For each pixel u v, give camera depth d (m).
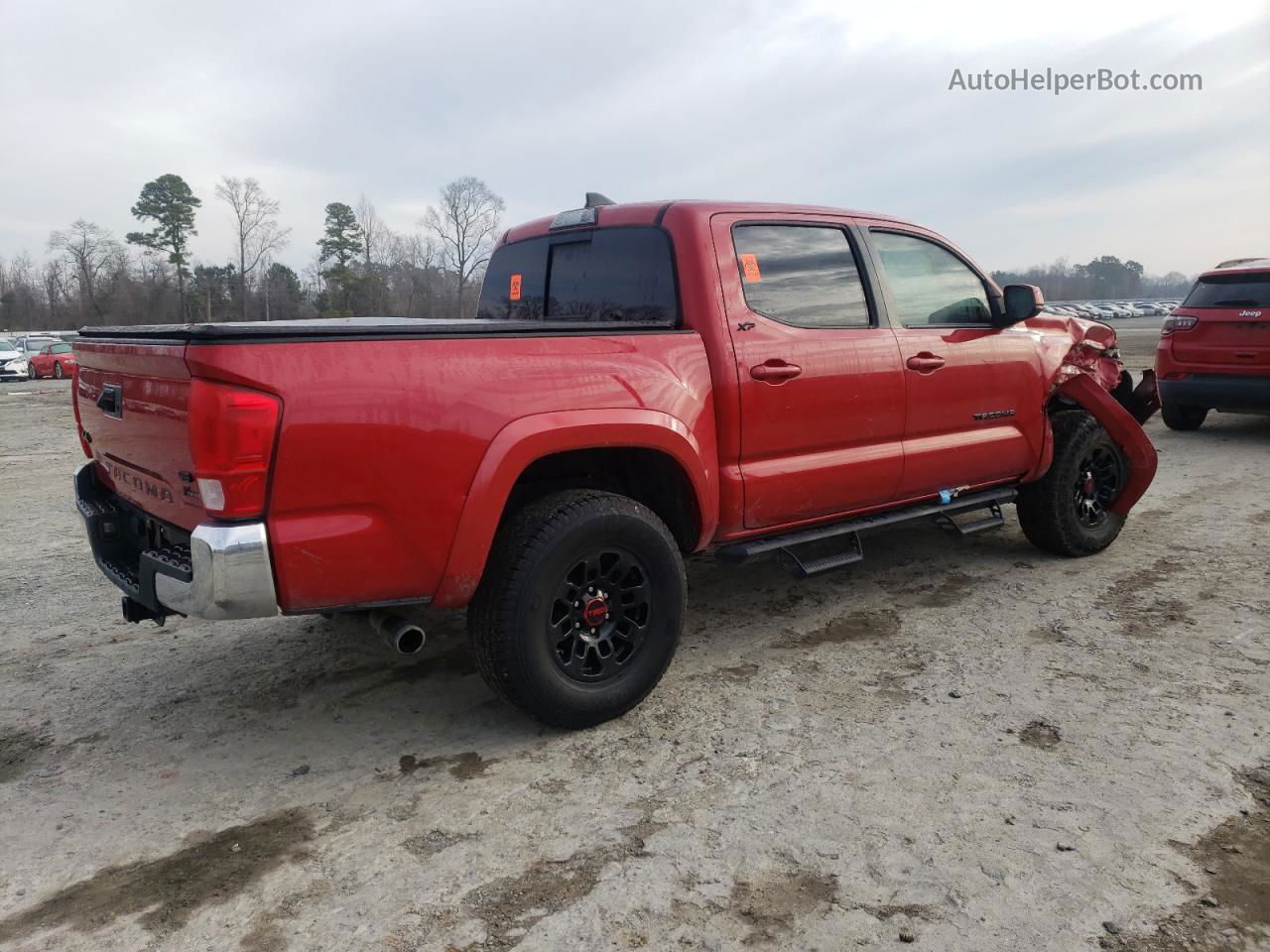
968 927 2.21
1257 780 2.82
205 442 2.54
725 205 3.84
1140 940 2.14
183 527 2.90
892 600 4.68
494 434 2.94
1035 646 3.99
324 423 2.65
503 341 3.05
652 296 3.79
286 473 2.62
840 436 4.04
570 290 4.21
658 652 3.41
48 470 9.91
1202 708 3.32
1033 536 5.28
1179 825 2.59
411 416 2.79
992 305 4.87
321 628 4.53
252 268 72.62
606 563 3.29
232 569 2.56
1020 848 2.51
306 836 2.71
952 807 2.72
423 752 3.22
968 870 2.42
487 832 2.69
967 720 3.29
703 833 2.64
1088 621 4.26
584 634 3.26
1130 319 83.25
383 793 2.94
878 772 2.95
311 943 2.23
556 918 2.29
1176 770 2.89
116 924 2.33
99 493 3.76
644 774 2.99
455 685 3.80
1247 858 2.44
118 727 3.49
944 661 3.85
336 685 3.83
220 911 2.37
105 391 3.27
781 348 3.79
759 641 4.17
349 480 2.71
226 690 3.81
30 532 6.79
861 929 2.21
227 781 3.05
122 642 4.41
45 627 4.63
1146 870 2.40
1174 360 9.58
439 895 2.40
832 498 4.08
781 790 2.86
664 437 3.35
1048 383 4.99
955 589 4.82
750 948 2.16
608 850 2.58
